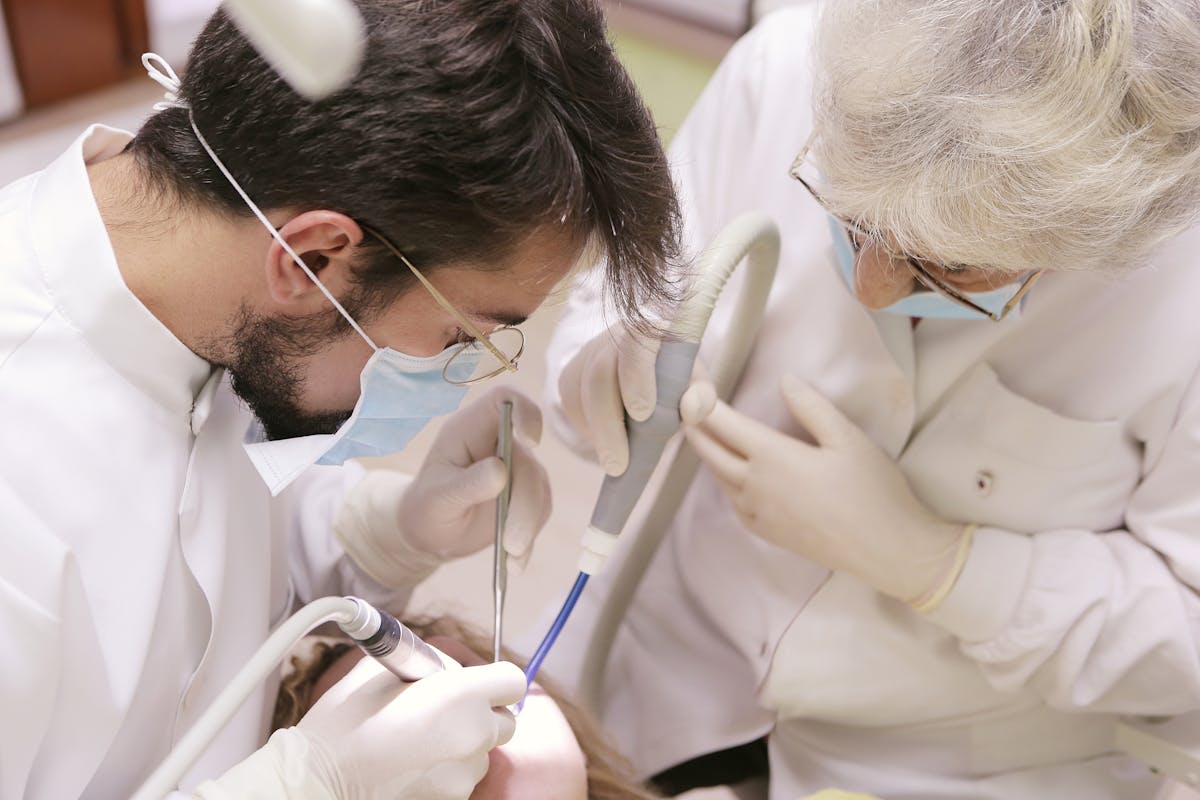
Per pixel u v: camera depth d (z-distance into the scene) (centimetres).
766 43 128
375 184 72
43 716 78
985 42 82
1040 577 113
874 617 124
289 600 118
